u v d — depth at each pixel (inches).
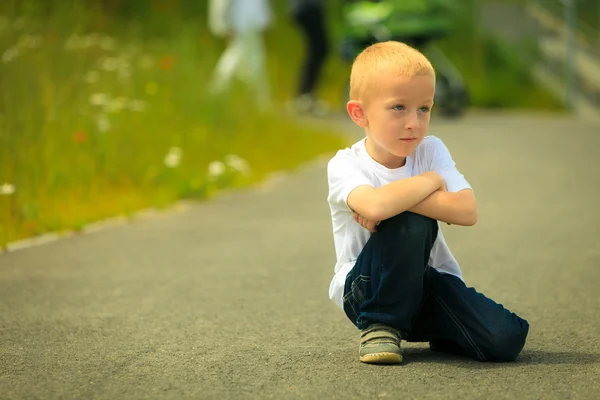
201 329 364.2
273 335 354.6
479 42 1631.4
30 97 660.7
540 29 1684.3
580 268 478.3
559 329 360.2
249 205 688.4
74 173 674.2
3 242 532.1
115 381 296.2
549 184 772.0
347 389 284.4
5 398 280.2
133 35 1057.5
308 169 866.8
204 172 775.1
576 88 1478.8
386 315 306.7
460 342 312.5
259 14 1107.9
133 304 407.2
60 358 323.9
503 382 289.6
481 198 708.7
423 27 1217.4
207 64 1037.2
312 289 435.5
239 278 459.8
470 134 1114.7
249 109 983.0
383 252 301.7
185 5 1630.2
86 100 753.6
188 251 527.2
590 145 1023.0
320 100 1422.2
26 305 406.0
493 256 510.0
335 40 1592.0
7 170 593.6
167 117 859.4
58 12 762.8
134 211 655.8
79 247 538.3
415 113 301.0
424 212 300.8
